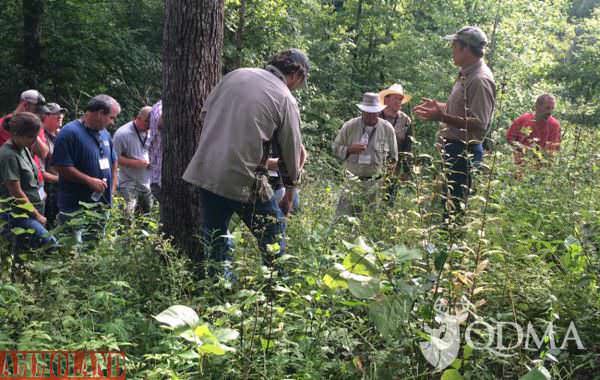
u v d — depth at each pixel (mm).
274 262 3525
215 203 4531
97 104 6016
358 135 7238
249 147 4379
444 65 22266
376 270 2998
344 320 3557
